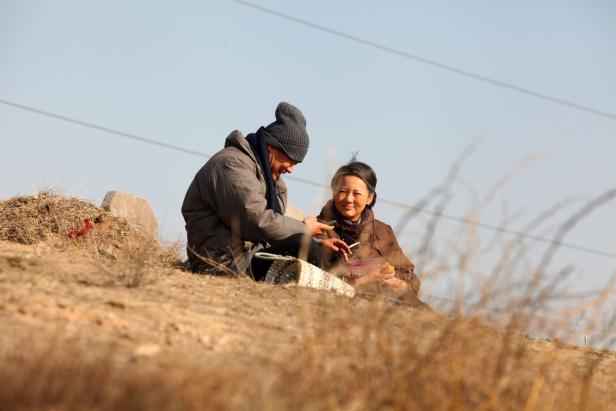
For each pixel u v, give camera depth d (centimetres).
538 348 938
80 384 609
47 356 646
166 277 1055
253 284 1102
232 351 771
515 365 764
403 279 1203
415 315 879
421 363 722
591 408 777
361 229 1327
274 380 677
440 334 798
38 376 607
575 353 988
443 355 761
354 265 1255
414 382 709
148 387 619
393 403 693
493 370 765
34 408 580
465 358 748
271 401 637
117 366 671
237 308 938
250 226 1256
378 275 1191
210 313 896
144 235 1666
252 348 788
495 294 788
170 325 818
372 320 889
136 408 600
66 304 816
